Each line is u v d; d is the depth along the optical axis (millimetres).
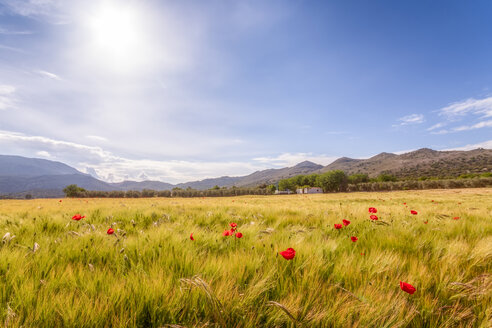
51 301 1524
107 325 1403
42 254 2367
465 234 3723
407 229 3959
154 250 2553
